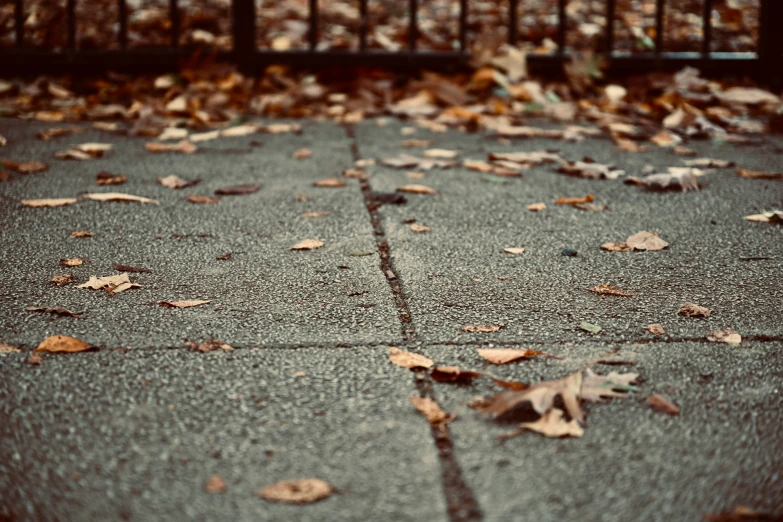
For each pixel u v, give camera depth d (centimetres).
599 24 621
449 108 436
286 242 280
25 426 223
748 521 210
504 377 234
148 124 396
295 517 210
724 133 393
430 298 256
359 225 289
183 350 240
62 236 281
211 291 258
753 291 260
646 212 299
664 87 454
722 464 218
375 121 423
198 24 594
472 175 326
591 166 329
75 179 318
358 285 261
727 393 231
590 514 211
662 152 358
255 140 376
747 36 587
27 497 212
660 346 242
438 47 557
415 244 279
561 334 245
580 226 290
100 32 559
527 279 264
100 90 462
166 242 279
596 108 439
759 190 314
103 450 219
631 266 270
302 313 251
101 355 238
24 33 530
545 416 224
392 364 237
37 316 249
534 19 643
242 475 215
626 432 223
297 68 474
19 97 446
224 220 291
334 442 221
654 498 213
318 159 340
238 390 230
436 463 217
